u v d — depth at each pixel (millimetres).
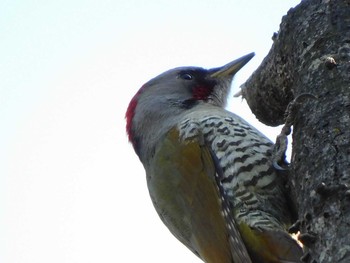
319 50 7641
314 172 6406
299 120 7230
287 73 8898
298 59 8000
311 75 7449
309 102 7176
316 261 5562
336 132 6473
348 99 6750
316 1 8312
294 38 8305
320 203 5891
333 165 6195
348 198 5664
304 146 6820
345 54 7301
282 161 8938
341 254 5273
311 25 8055
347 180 5984
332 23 7793
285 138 8703
